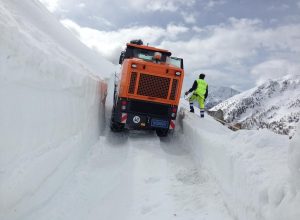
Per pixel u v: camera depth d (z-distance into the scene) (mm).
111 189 6703
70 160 6926
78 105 7895
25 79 4793
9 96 4340
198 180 7098
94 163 8102
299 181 3307
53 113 6027
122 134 11414
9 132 4328
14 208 4398
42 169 5312
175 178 7188
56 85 6215
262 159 5098
